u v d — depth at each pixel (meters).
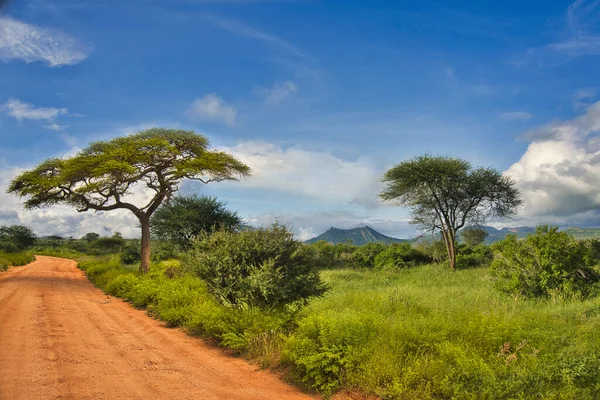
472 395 4.91
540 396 4.97
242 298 9.09
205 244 9.80
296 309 9.38
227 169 28.23
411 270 26.91
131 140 25.64
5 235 70.81
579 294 12.54
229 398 5.35
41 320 10.12
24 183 24.95
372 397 5.48
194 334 9.51
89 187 23.00
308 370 6.08
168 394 5.30
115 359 6.86
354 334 6.61
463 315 8.02
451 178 27.70
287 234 9.72
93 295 17.33
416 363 5.66
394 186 30.14
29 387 5.15
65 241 108.31
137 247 46.72
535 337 6.80
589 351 6.43
